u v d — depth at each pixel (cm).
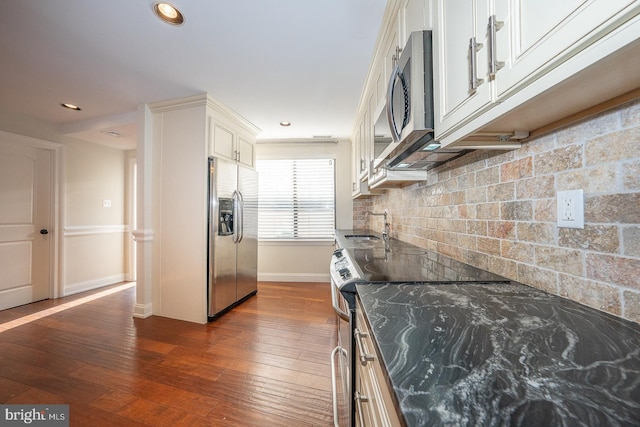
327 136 396
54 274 338
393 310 74
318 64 208
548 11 51
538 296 84
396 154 137
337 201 419
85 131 328
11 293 302
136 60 201
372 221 398
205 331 246
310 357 203
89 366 189
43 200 329
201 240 266
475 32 71
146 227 277
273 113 306
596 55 45
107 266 403
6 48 185
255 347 217
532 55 54
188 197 269
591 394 39
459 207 142
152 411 147
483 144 98
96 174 386
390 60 161
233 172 301
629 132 63
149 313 280
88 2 145
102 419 141
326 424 140
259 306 310
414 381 43
